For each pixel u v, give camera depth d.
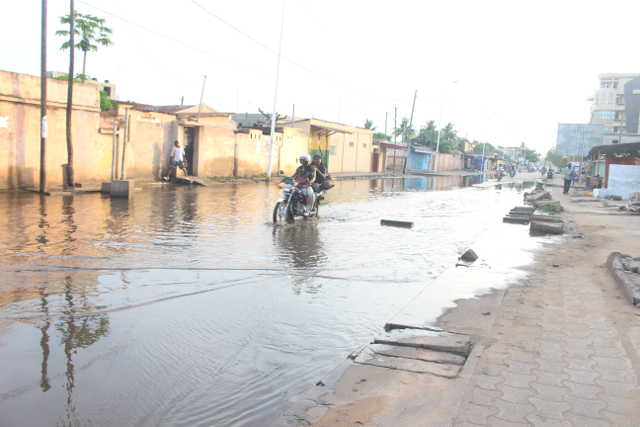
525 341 4.11
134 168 20.73
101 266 6.48
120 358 3.80
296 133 34.44
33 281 5.69
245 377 3.58
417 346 4.05
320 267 7.05
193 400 3.23
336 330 4.58
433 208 16.73
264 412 3.10
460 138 93.06
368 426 2.84
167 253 7.43
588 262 7.54
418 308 5.09
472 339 4.18
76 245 7.69
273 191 20.05
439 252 8.53
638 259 6.97
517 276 6.55
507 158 123.38
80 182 17.20
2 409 3.02
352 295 5.73
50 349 3.90
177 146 21.39
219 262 7.02
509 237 10.23
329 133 40.00
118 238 8.43
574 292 5.70
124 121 18.55
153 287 5.66
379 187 27.78
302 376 3.62
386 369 3.62
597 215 15.35
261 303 5.28
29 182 15.95
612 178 23.88
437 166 68.94
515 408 2.98
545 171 78.38
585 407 2.99
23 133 15.64
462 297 5.52
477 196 23.98
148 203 13.84
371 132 48.47
